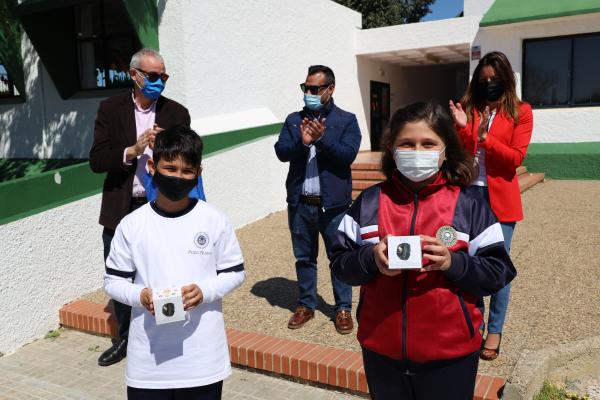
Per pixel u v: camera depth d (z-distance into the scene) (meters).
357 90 13.64
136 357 2.41
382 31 13.17
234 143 7.98
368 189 2.28
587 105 11.51
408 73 16.61
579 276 5.18
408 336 2.08
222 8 8.16
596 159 11.19
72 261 5.25
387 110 15.50
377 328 2.15
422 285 2.06
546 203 8.81
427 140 2.06
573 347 3.56
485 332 4.04
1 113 9.96
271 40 9.46
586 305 4.43
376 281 2.17
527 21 11.38
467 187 2.18
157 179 2.39
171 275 2.41
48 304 4.99
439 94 19.08
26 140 9.66
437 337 2.05
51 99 9.20
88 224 5.41
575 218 7.61
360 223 2.20
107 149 3.98
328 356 3.84
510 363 3.55
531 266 5.59
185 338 2.38
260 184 8.59
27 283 4.79
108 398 3.77
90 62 9.12
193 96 7.67
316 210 4.28
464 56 14.74
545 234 6.84
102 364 4.27
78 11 9.05
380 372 2.20
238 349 4.06
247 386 3.82
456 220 2.07
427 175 2.06
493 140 3.43
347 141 4.20
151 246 2.43
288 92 10.09
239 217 8.08
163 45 7.60
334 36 12.18
